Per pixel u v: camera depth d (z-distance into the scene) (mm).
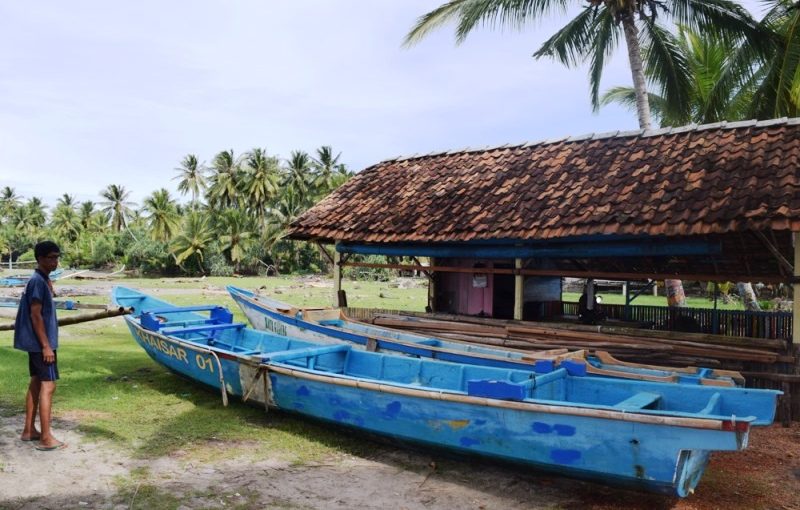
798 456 6742
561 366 6852
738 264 11391
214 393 8812
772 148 9008
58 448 6219
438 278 13906
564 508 5242
